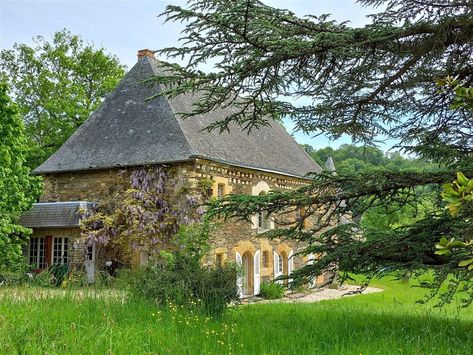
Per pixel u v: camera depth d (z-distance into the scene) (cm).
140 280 960
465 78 783
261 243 2275
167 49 665
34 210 2098
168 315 789
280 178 2434
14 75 3456
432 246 773
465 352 592
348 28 697
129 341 582
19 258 1931
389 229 843
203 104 769
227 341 653
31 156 3250
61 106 3281
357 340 667
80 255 1998
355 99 848
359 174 796
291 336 687
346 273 846
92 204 2019
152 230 1838
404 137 920
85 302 816
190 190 1844
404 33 676
